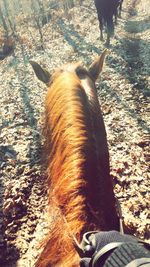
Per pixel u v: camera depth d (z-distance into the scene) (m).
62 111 1.97
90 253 1.38
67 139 1.85
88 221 1.63
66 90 2.05
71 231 1.60
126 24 15.73
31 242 5.23
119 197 5.76
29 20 19.55
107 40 13.07
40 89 10.49
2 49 15.69
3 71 12.97
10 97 10.30
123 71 10.64
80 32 15.42
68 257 1.59
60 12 19.22
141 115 8.22
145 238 4.96
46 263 1.69
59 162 1.85
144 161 6.61
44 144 2.31
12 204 5.95
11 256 5.08
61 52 13.45
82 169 1.74
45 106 2.26
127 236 1.42
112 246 1.28
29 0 22.22
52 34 15.98
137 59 11.38
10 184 6.51
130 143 7.18
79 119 1.91
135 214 5.39
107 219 1.73
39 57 13.47
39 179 6.47
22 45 15.45
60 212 1.70
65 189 1.72
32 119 8.79
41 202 5.92
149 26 14.70
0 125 8.80
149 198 5.73
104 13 12.66
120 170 6.32
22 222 5.61
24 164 7.02
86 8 19.42
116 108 8.65
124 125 7.84
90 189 1.72
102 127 2.17
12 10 20.58
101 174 1.81
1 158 7.38
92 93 2.36
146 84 9.70
